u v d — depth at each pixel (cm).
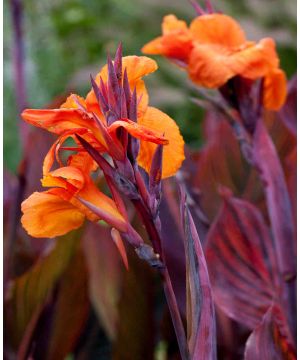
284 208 96
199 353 74
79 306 109
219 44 96
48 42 179
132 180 70
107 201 72
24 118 70
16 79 131
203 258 74
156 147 73
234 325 109
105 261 113
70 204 72
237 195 116
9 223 110
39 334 108
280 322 97
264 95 96
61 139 70
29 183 119
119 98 70
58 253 104
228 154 116
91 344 120
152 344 109
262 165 96
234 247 100
